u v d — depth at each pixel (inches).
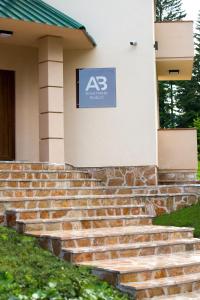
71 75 591.8
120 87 586.2
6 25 510.9
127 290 293.0
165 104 1738.4
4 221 388.5
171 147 633.0
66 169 538.6
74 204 427.8
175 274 326.3
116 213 434.6
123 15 590.2
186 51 678.5
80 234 356.8
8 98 593.9
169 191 513.7
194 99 1680.6
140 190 508.1
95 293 269.0
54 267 305.0
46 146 544.1
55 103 547.8
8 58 595.2
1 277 271.7
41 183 460.4
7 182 441.1
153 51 587.2
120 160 581.0
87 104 587.2
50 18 519.8
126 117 583.5
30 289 260.1
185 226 451.2
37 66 605.6
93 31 591.5
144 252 360.8
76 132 586.2
